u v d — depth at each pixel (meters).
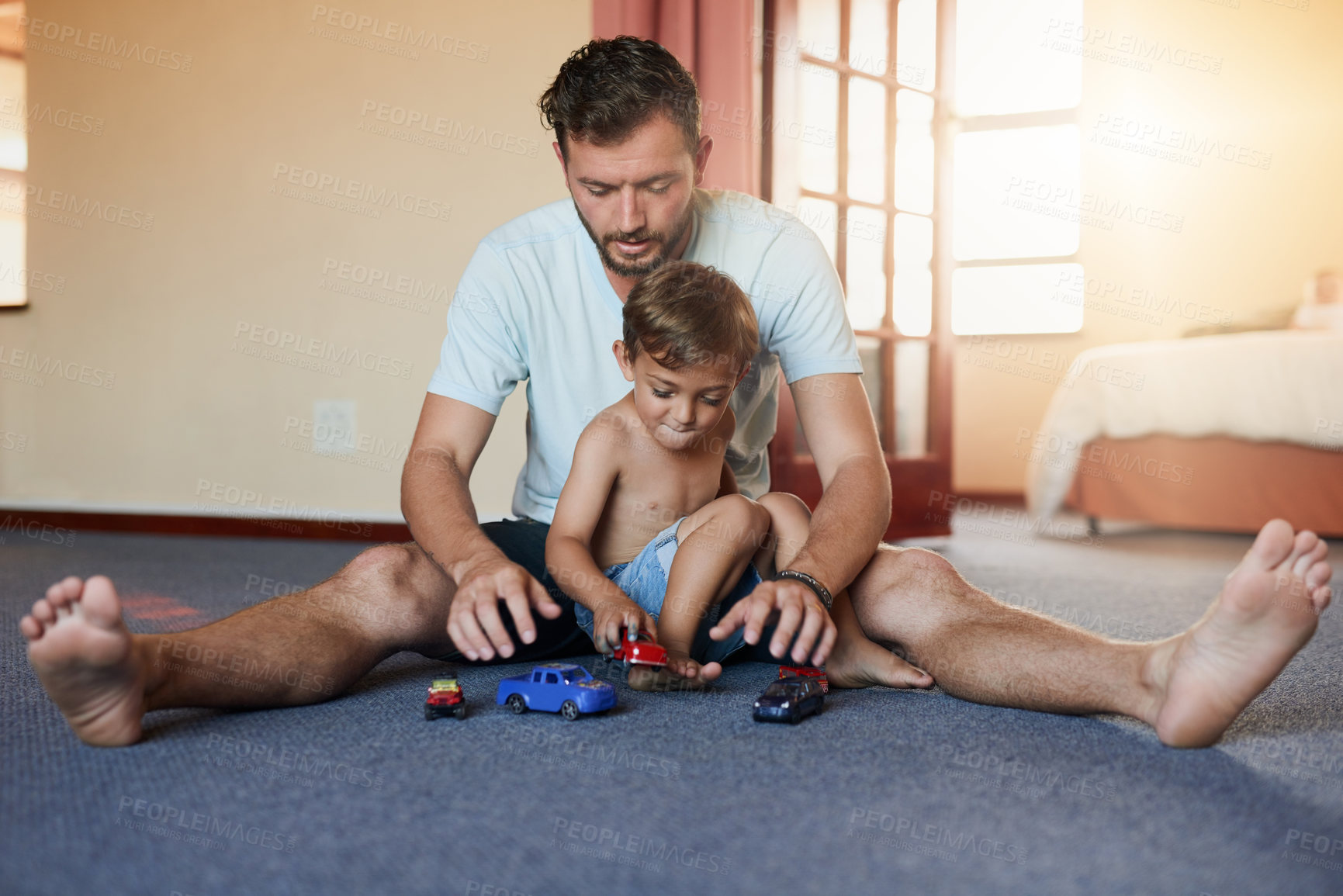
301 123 3.42
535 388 1.40
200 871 0.67
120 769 0.88
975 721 1.06
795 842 0.72
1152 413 4.03
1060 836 0.74
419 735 1.00
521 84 3.15
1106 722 1.05
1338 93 5.30
